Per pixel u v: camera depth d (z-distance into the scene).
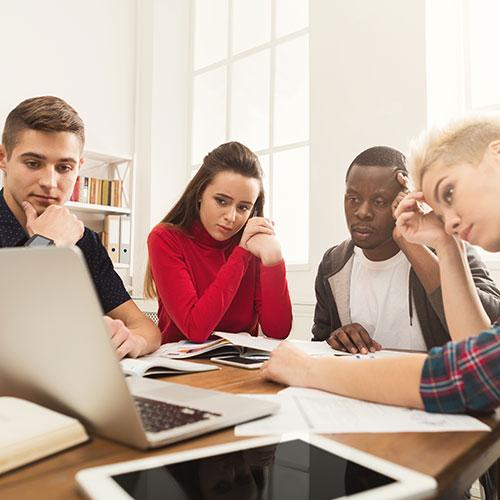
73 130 1.29
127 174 3.26
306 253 2.71
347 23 2.41
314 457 0.40
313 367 0.69
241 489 0.34
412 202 1.09
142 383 0.69
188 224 1.60
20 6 2.88
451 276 1.05
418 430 0.49
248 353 1.09
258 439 0.45
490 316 1.10
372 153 1.27
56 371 0.46
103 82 3.24
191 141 3.46
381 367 0.60
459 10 2.17
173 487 0.35
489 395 0.51
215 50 3.34
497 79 2.06
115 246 3.08
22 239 1.29
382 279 1.28
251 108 3.09
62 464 0.41
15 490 0.36
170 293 1.45
